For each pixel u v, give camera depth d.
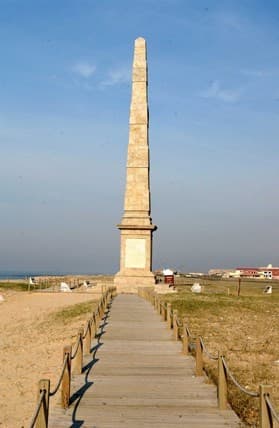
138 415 13.94
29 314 41.38
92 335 25.20
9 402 17.81
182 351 22.09
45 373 21.83
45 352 26.27
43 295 55.12
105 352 22.36
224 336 27.61
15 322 38.75
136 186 54.03
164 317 31.64
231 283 76.12
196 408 14.64
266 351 24.11
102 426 12.98
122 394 16.00
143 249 53.28
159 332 27.41
